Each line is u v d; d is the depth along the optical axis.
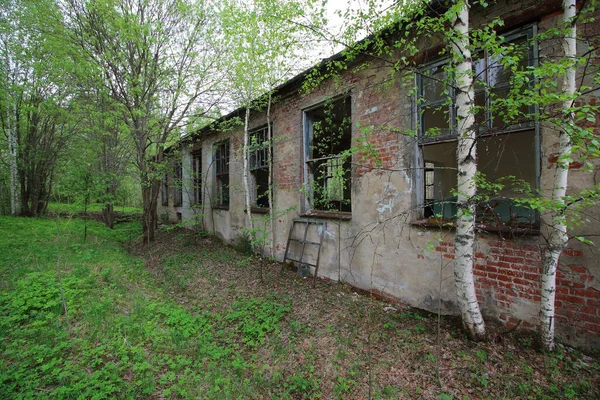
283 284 5.20
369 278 4.55
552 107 2.80
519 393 2.30
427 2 2.98
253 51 5.88
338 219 5.09
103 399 2.28
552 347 2.68
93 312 3.75
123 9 7.63
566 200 2.27
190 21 7.91
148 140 8.88
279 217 6.54
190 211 11.52
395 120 4.11
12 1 7.95
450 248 3.53
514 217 3.14
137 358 2.86
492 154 5.36
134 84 8.01
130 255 7.75
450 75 2.84
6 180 14.18
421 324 3.48
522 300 3.00
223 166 9.44
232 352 3.14
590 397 2.20
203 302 4.49
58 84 9.80
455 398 2.31
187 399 2.39
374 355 2.96
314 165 6.11
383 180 4.30
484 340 2.94
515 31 3.06
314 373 2.75
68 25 7.42
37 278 4.80
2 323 3.36
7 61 10.59
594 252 2.58
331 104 5.19
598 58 2.54
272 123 6.81
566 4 2.31
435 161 5.77
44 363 2.76
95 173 8.52
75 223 11.01
